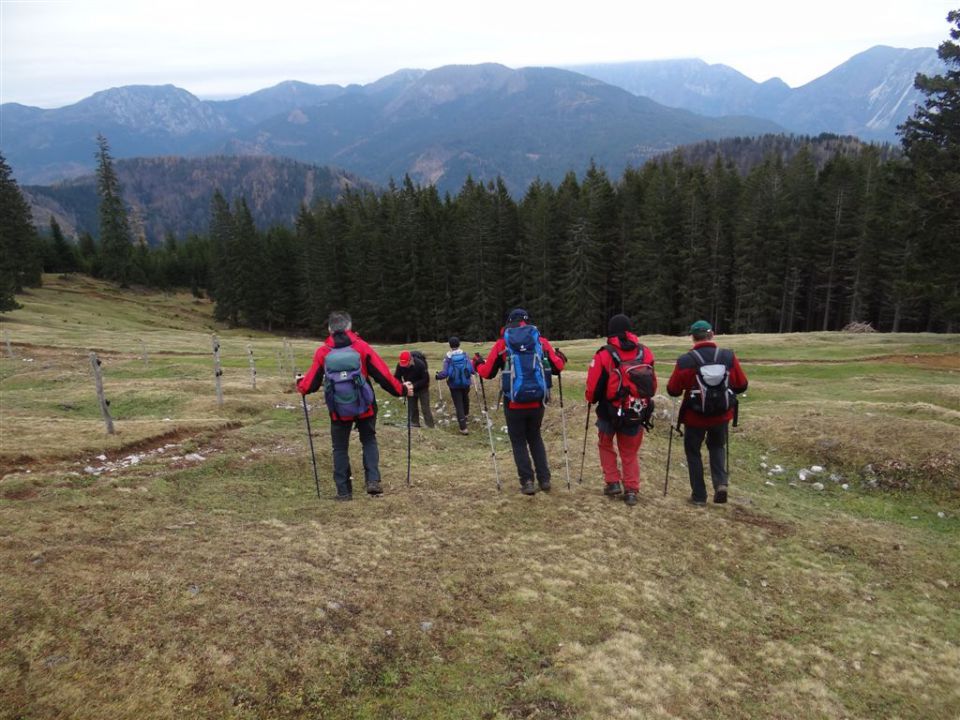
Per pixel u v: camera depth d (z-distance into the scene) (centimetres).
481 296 7481
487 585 631
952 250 3759
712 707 497
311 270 8438
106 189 9762
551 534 764
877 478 1248
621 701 479
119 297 9050
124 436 1088
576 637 559
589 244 6962
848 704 537
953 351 3362
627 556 723
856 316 6894
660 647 565
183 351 4078
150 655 434
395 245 7825
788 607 695
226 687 424
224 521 715
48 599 467
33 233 8075
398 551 679
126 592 499
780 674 568
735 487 1141
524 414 865
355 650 494
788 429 1515
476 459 1213
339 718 430
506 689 483
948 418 1606
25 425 1177
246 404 1666
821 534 898
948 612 729
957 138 3997
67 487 771
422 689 473
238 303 8825
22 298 6994
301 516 768
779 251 6894
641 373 819
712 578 725
